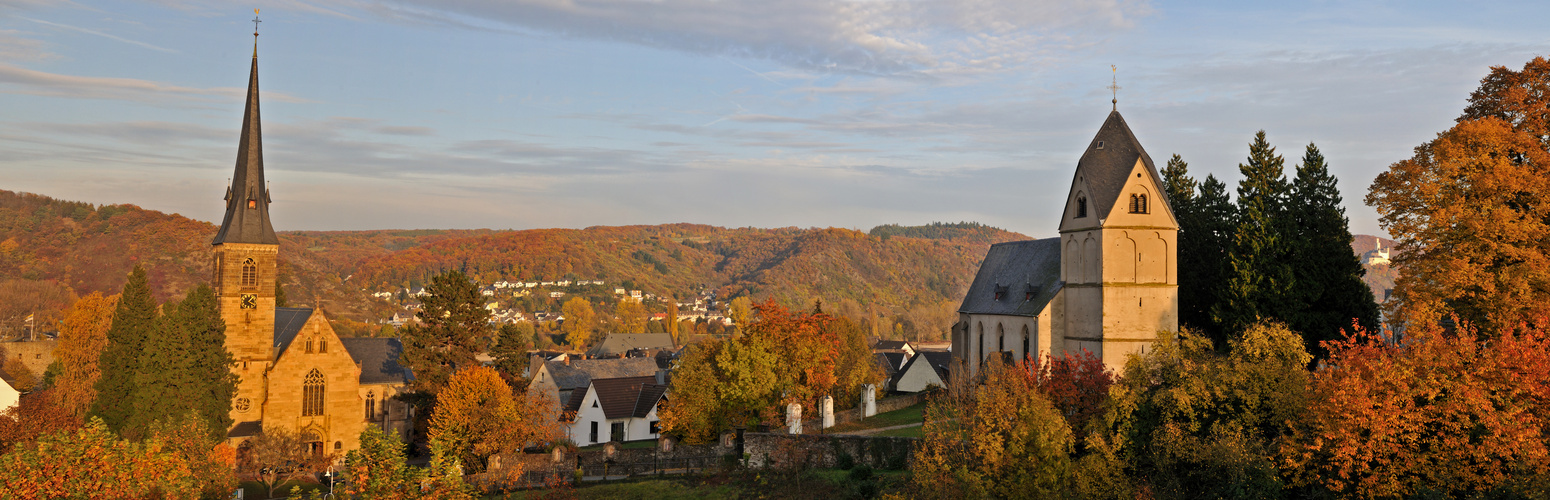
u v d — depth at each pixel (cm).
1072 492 4519
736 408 7662
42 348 13888
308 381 9944
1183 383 4762
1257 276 7138
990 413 4788
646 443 9519
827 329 8444
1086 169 7856
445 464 3428
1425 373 4047
